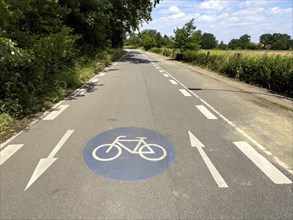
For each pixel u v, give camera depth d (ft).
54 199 11.20
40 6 33.30
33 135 18.65
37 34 33.58
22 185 12.25
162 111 25.08
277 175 13.35
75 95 32.42
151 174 13.29
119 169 13.76
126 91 35.17
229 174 13.37
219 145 17.08
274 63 40.88
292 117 24.47
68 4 55.67
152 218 10.05
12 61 23.65
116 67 71.56
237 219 10.05
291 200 11.26
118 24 108.88
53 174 13.25
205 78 50.49
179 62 96.22
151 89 36.86
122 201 11.08
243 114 24.81
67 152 15.80
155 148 16.40
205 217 10.13
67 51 36.60
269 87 40.86
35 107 25.25
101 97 31.27
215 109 26.37
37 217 10.09
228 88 39.60
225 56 64.13
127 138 17.99
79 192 11.71
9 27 27.30
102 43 79.82
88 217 10.11
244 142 17.71
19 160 14.80
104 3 65.72
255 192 11.80
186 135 18.74
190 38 103.60
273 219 10.07
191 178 12.93
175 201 11.09
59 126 20.56
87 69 51.47
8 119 21.34
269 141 18.07
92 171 13.56
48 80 32.76
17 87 25.79
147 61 98.48
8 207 10.67
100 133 18.95
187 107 26.91
